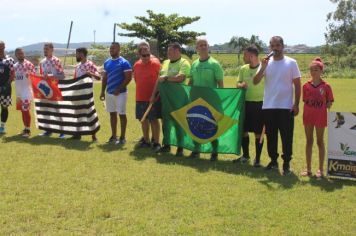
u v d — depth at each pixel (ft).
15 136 39.63
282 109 27.99
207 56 31.83
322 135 27.66
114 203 22.49
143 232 19.08
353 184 26.43
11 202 22.49
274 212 21.52
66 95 38.27
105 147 35.45
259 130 30.40
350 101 79.10
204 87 31.42
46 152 33.30
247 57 30.50
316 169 29.96
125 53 180.34
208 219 20.54
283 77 27.84
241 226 19.84
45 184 25.49
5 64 39.68
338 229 19.75
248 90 30.53
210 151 32.04
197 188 25.04
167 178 26.94
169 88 32.91
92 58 160.56
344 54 285.64
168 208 21.91
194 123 32.17
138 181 26.23
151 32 187.21
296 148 36.65
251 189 24.98
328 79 172.65
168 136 33.65
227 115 31.09
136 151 34.14
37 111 40.01
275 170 29.14
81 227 19.58
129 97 80.64
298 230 19.51
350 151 27.30
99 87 101.30
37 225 19.74
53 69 40.06
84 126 37.99
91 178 26.78
